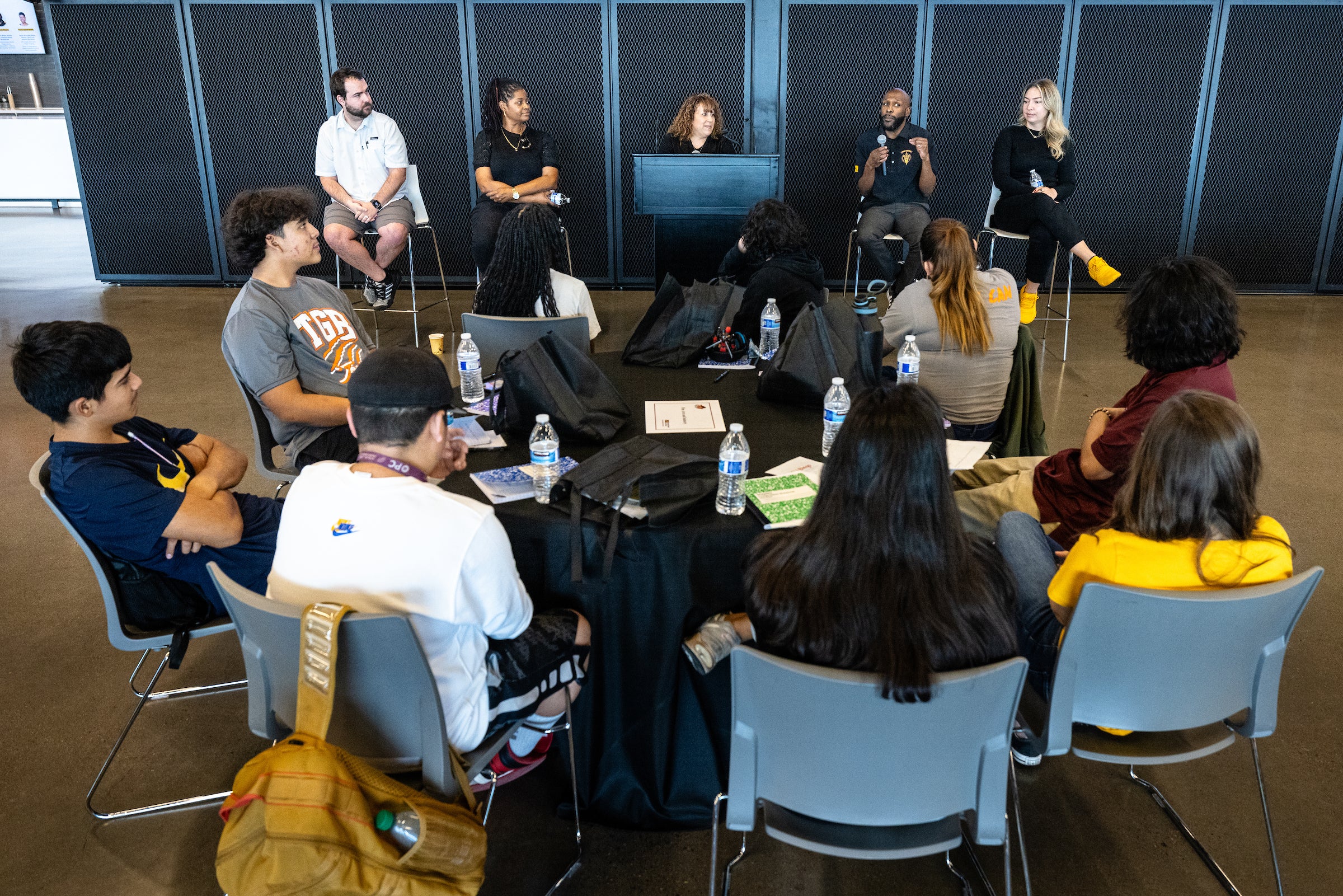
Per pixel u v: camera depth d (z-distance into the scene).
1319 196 7.15
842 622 1.39
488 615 1.56
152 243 7.44
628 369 2.95
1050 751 1.66
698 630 1.94
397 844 1.39
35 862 2.03
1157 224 7.27
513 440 2.34
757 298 3.25
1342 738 2.41
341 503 1.51
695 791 2.11
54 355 1.91
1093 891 1.94
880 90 6.97
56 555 3.35
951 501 1.39
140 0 6.84
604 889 1.96
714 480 1.94
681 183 5.62
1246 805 2.19
